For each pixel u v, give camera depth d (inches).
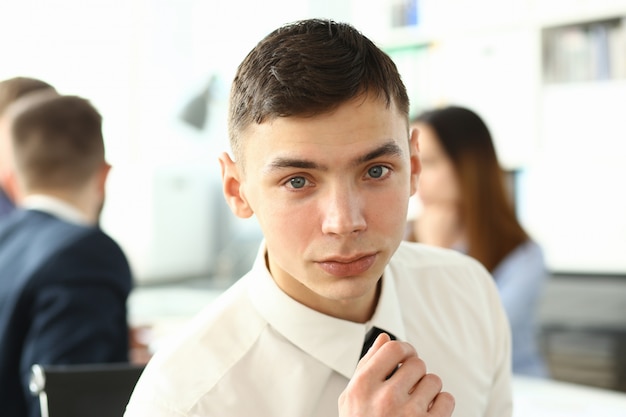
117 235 133.0
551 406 58.9
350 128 24.8
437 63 111.8
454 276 38.0
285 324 30.8
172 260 140.4
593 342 104.1
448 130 77.0
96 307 50.5
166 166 141.9
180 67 144.6
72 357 48.4
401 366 27.3
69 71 128.1
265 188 26.3
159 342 76.2
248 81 26.6
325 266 26.0
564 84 105.5
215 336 30.9
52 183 57.4
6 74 118.9
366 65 25.7
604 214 104.0
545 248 108.0
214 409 29.3
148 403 29.0
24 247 53.0
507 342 38.7
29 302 50.3
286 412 30.3
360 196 25.6
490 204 77.4
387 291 32.6
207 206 146.8
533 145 106.6
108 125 135.1
